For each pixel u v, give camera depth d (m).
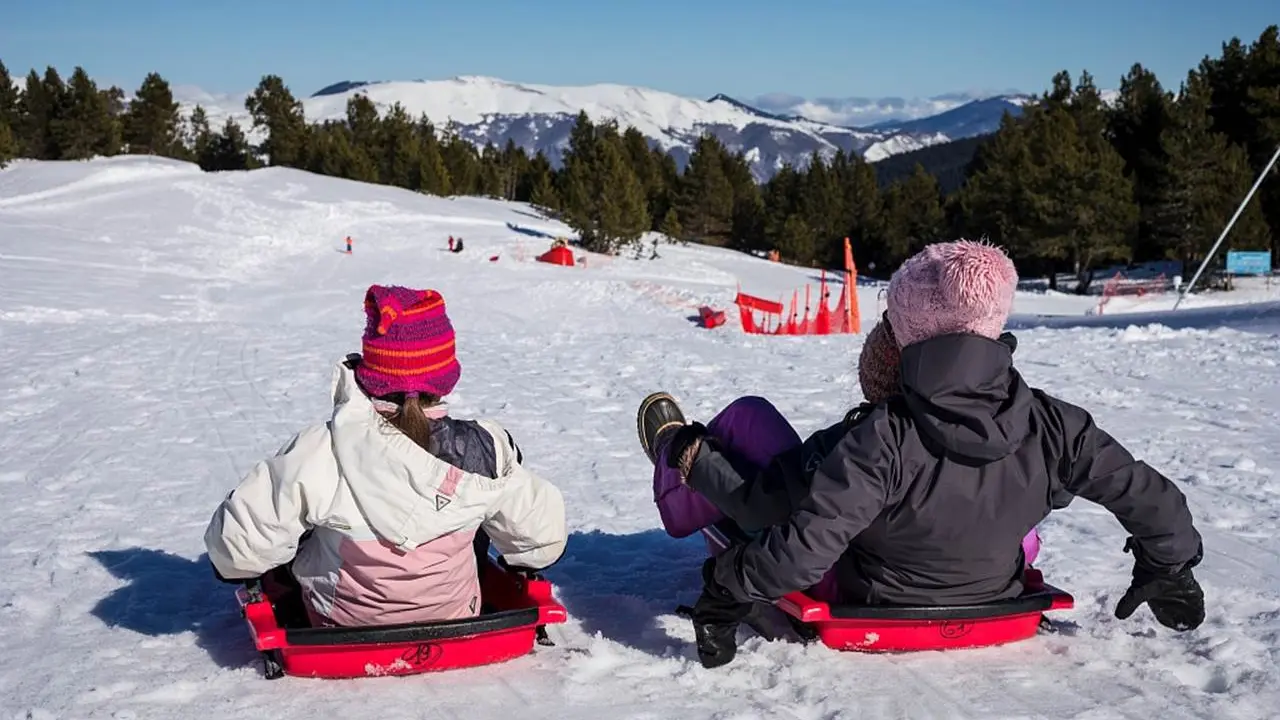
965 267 2.90
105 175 49.62
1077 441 3.08
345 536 3.06
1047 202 44.34
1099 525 4.93
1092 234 44.03
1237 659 3.27
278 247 38.19
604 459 6.59
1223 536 4.74
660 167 79.88
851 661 3.29
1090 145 52.94
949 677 3.18
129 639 3.58
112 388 9.45
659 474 3.67
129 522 5.20
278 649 3.11
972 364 2.88
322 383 9.75
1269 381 9.14
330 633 3.04
